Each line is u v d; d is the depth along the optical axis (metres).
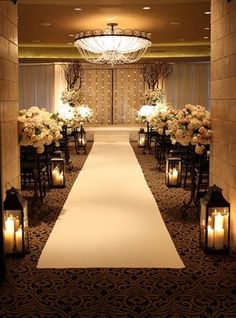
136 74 16.81
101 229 5.18
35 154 6.17
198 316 3.16
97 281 3.74
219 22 4.74
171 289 3.59
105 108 17.17
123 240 4.78
